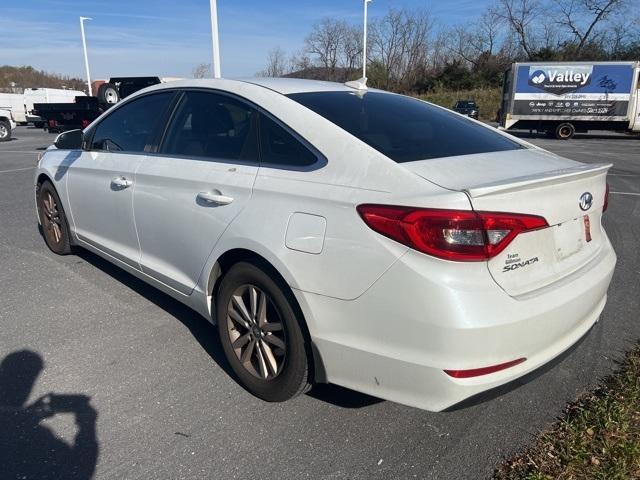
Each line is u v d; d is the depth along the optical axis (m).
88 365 3.20
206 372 3.14
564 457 2.37
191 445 2.52
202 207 3.00
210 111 3.25
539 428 2.63
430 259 2.09
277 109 2.85
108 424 2.66
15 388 2.95
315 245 2.38
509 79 26.45
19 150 16.28
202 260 3.05
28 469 2.34
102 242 4.20
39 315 3.86
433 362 2.11
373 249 2.20
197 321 3.80
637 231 6.44
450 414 2.77
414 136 2.74
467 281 2.08
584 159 15.16
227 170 2.93
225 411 2.77
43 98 29.33
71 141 4.39
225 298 2.93
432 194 2.13
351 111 2.88
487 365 2.11
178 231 3.22
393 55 51.78
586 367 3.18
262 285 2.68
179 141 3.39
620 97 24.77
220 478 2.31
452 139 2.85
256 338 2.81
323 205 2.39
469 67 54.78
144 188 3.49
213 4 11.97
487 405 2.83
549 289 2.31
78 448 2.48
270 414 2.75
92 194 4.14
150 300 4.15
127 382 3.03
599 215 2.82
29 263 4.96
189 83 3.50
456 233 2.06
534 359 2.28
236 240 2.74
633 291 4.38
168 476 2.32
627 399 2.75
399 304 2.14
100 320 3.80
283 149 2.73
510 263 2.18
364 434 2.61
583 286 2.45
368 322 2.25
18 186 9.35
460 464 2.40
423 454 2.47
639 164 13.97
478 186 2.12
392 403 2.86
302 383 2.65
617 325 3.74
